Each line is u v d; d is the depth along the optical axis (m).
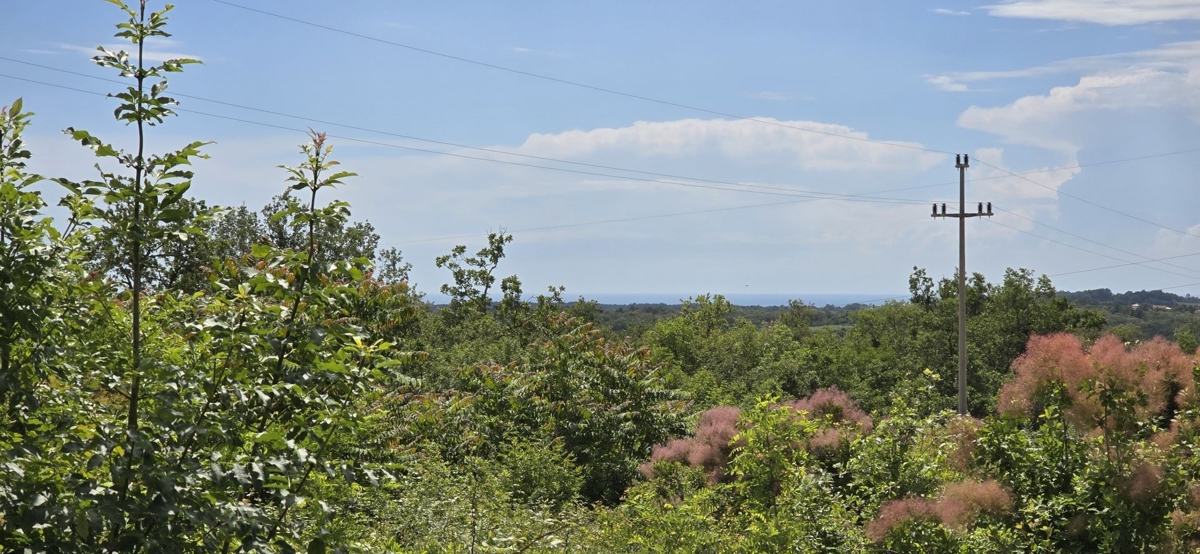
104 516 2.94
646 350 15.80
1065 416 8.11
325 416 3.61
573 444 14.36
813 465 8.69
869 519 7.80
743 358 36.84
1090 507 7.62
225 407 3.41
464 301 42.41
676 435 14.80
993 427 8.28
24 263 3.19
